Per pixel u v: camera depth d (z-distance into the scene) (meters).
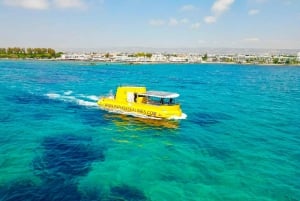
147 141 30.22
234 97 66.19
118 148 27.75
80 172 21.97
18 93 62.25
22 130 32.78
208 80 117.50
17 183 19.77
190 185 20.48
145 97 41.12
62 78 105.00
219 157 26.06
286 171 23.27
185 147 28.59
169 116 38.72
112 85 84.19
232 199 18.77
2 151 25.67
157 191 19.48
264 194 19.52
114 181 20.70
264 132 34.94
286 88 91.00
